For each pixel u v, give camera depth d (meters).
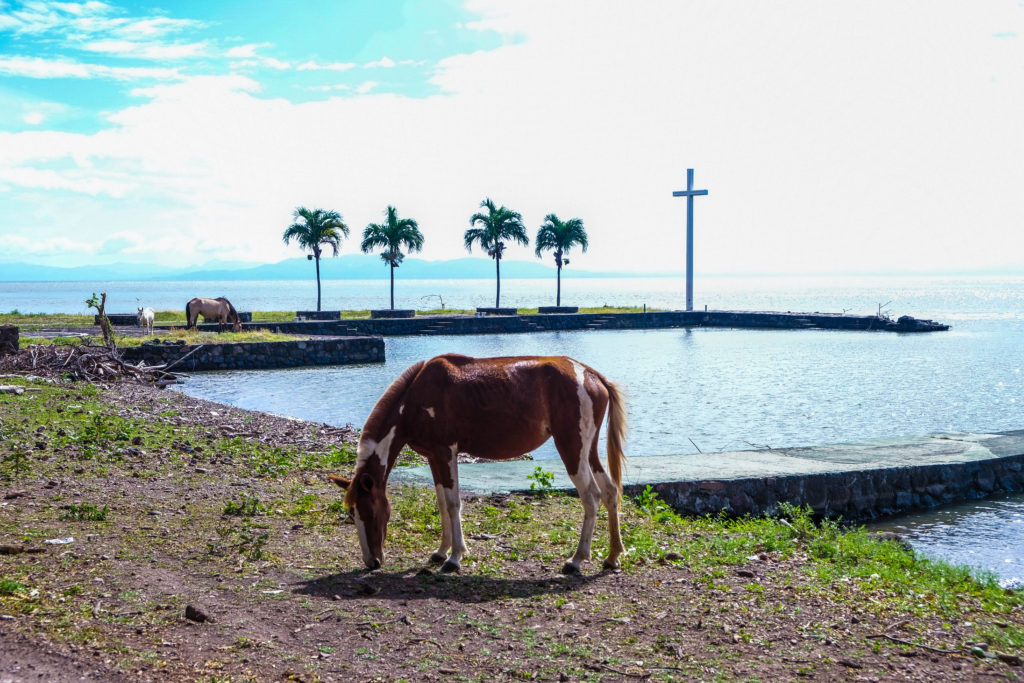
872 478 13.22
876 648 5.57
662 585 7.06
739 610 6.36
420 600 6.37
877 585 7.39
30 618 5.45
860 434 20.72
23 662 4.78
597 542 8.58
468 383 7.27
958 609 6.82
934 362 41.16
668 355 44.41
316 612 5.97
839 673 5.14
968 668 5.32
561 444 7.45
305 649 5.26
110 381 25.95
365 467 7.07
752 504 12.41
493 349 46.56
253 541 7.84
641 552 8.15
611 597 6.64
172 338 38.47
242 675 4.79
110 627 5.41
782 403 26.47
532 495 11.16
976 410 25.36
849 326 67.06
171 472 11.15
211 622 5.64
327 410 24.03
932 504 13.74
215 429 15.79
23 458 11.00
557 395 7.40
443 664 5.11
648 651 5.42
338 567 7.20
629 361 40.94
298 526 8.58
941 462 14.04
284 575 6.86
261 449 13.70
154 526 8.17
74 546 7.24
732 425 21.98
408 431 7.34
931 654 5.55
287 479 11.27
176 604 5.95
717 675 5.02
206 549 7.50
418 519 9.29
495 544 8.34
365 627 5.70
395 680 4.83
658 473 12.72
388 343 51.22
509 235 72.44
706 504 12.20
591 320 67.88
